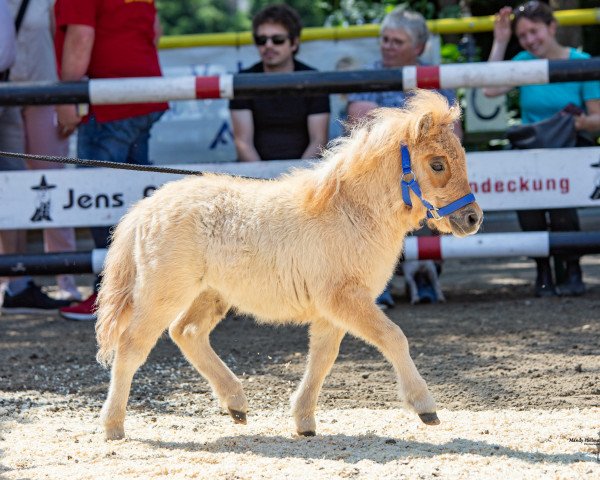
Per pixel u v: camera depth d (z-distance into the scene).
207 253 8.16
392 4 22.56
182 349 8.67
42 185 13.70
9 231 14.42
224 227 8.16
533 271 17.17
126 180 13.68
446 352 11.08
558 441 7.71
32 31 14.55
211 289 8.60
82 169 13.68
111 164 9.02
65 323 13.71
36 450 7.82
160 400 9.56
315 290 7.97
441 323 12.65
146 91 13.02
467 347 11.26
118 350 8.16
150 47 14.03
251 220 8.12
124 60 13.59
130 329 8.17
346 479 6.85
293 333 12.52
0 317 14.36
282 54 14.12
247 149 14.08
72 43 13.13
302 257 7.98
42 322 13.86
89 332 12.97
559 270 14.66
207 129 17.61
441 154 7.93
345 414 8.85
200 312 8.66
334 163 8.12
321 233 7.98
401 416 8.70
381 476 6.89
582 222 20.05
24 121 14.62
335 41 17.41
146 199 8.53
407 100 8.53
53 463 7.47
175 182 8.59
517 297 14.42
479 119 18.73
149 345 8.17
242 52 17.62
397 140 8.06
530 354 10.81
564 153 13.50
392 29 13.98
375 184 8.07
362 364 10.71
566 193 13.54
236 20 65.06
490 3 23.19
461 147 8.02
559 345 11.16
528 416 8.56
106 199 13.71
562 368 10.17
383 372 10.35
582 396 9.21
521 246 13.57
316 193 8.05
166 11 63.78
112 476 7.06
